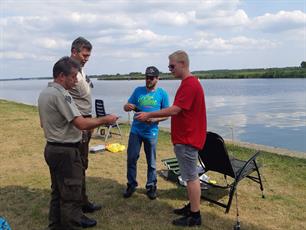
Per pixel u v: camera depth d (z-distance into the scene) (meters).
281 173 6.84
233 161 5.73
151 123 5.29
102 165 7.37
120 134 10.30
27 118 13.77
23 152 8.35
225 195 5.70
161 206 5.23
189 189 4.54
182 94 4.33
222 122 17.77
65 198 3.85
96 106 10.21
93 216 4.88
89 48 4.38
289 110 23.08
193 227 4.57
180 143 4.45
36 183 6.18
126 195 5.53
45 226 4.60
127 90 62.16
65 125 3.77
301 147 11.63
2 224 3.87
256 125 16.64
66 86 3.79
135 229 4.51
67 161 3.80
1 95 51.78
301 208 5.24
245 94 41.62
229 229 4.55
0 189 5.89
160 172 6.86
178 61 4.36
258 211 5.12
